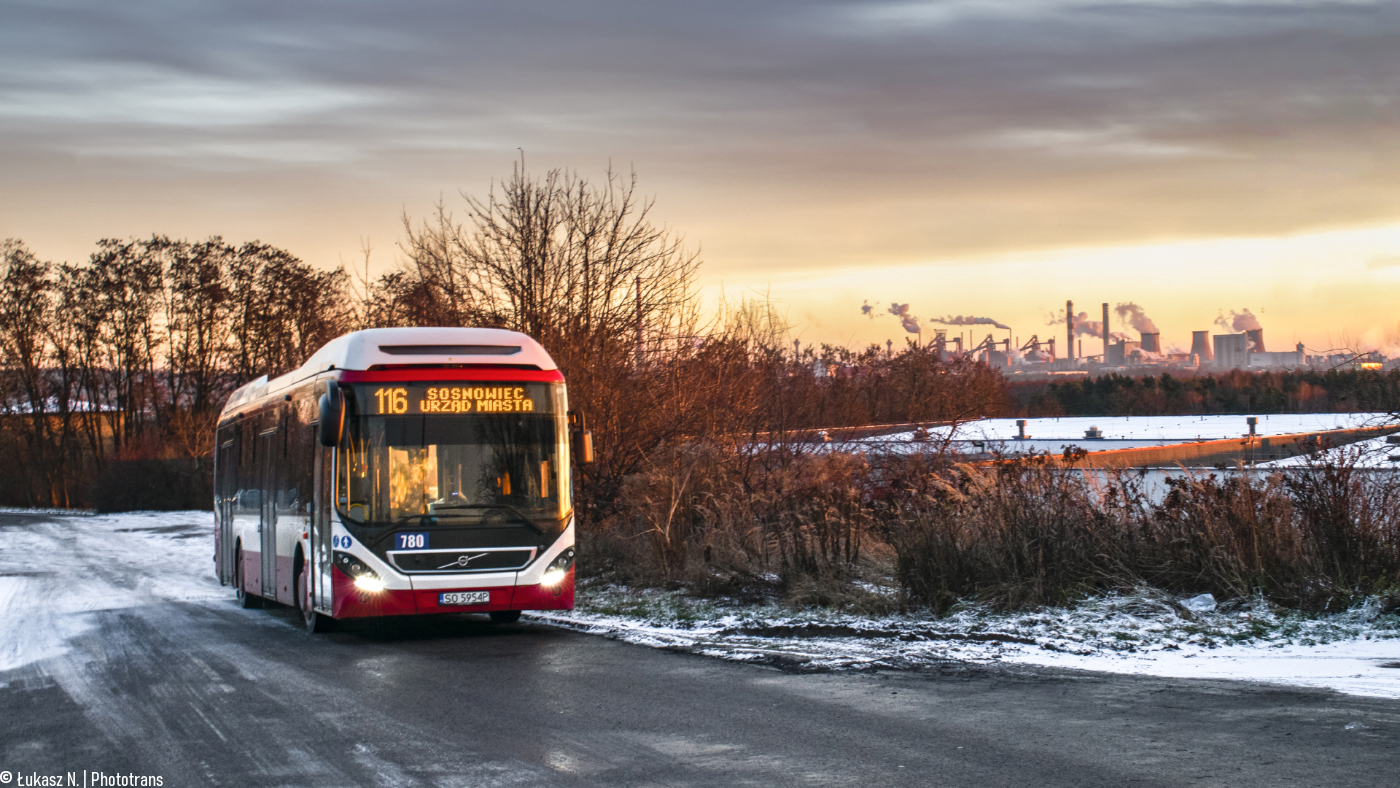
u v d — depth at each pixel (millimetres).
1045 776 6141
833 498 15414
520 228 21609
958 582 12852
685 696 8711
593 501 19969
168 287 63500
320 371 13461
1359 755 6410
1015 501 13742
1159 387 66938
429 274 23453
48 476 69375
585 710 8250
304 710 8531
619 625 13250
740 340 22328
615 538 18469
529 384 12859
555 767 6598
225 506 20203
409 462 12305
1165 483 13820
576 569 18016
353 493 12133
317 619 13406
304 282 60094
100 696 9500
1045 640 10812
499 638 12625
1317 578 11781
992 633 11242
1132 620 11484
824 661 10148
